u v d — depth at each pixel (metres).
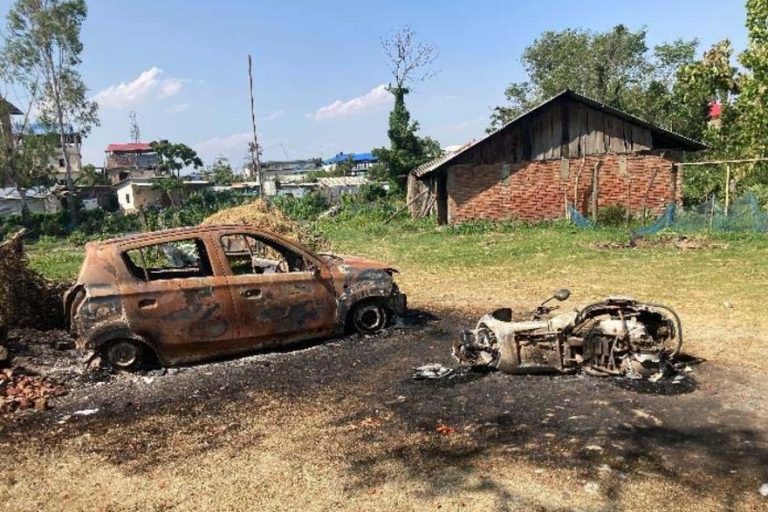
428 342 7.17
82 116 47.00
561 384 5.62
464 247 18.22
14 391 5.60
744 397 5.23
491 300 9.87
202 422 5.03
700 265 12.73
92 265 6.26
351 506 3.62
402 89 46.00
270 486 3.91
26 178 46.19
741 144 20.98
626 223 22.17
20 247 8.17
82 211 47.84
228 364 6.51
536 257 15.11
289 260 7.46
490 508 3.55
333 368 6.31
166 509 3.68
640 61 53.88
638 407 5.03
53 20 43.59
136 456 4.43
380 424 4.86
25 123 46.09
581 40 54.84
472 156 24.91
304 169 109.19
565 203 24.56
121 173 80.25
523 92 60.53
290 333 6.89
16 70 43.84
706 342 6.94
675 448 4.27
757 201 20.67
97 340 6.08
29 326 7.98
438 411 5.09
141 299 6.20
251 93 35.00
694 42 51.81
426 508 3.57
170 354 6.37
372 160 101.25
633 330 5.68
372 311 7.44
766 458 4.10
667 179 24.09
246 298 6.61
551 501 3.60
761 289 9.93
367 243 21.08
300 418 5.05
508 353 5.80
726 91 21.30
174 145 77.25
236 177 92.62
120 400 5.59
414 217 31.80
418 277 12.72
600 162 23.92
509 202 24.91
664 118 45.06
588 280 11.47
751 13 19.22
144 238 6.49
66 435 4.84
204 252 7.28
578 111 24.23
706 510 3.47
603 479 3.84
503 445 4.39
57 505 3.78
